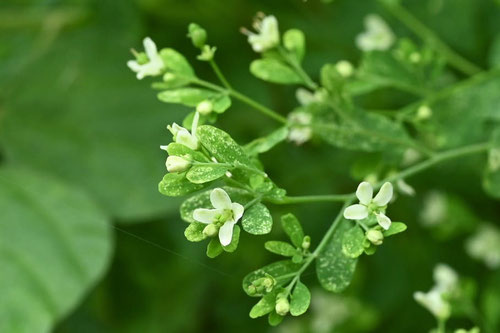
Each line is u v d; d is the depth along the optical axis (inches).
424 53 14.9
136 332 18.2
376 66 14.7
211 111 12.7
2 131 17.2
